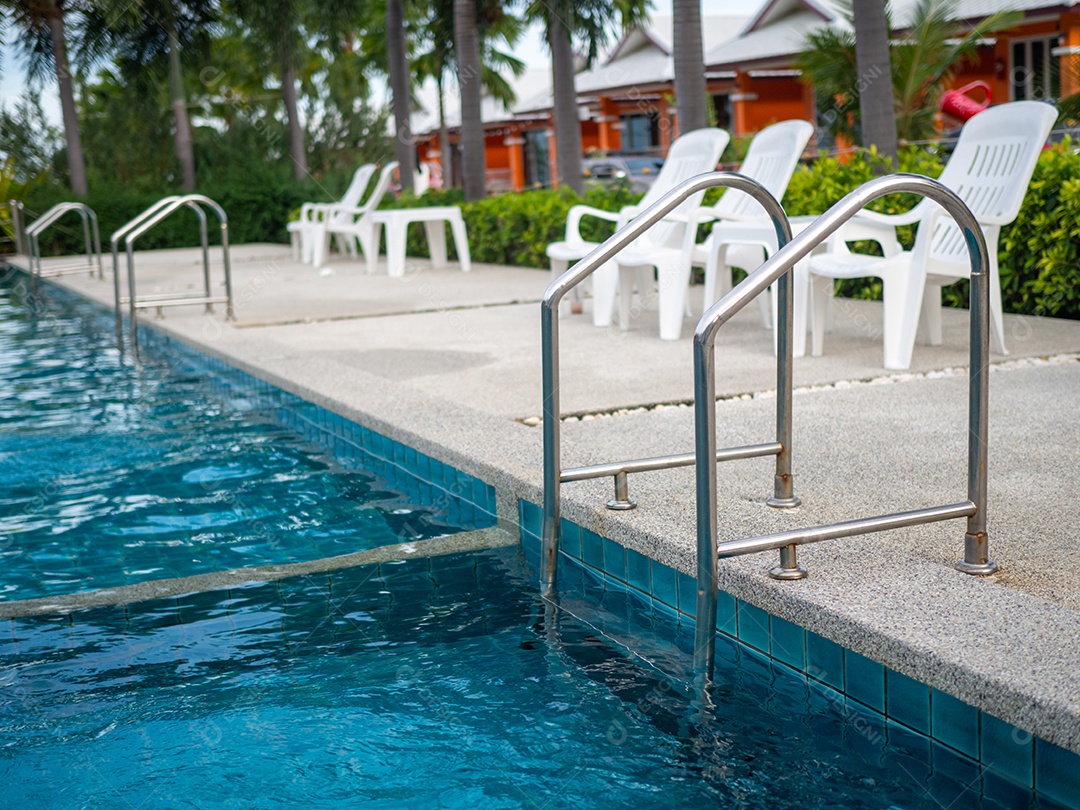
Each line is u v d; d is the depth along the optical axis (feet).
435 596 8.85
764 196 8.48
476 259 38.96
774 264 6.51
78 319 29.94
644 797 5.76
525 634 8.06
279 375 16.30
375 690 7.17
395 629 8.20
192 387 19.04
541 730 6.55
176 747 6.49
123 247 57.31
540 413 13.15
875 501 8.82
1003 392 12.89
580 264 8.39
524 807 5.70
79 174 61.93
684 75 31.60
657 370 15.67
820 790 5.74
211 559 9.88
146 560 9.91
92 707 7.06
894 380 14.20
